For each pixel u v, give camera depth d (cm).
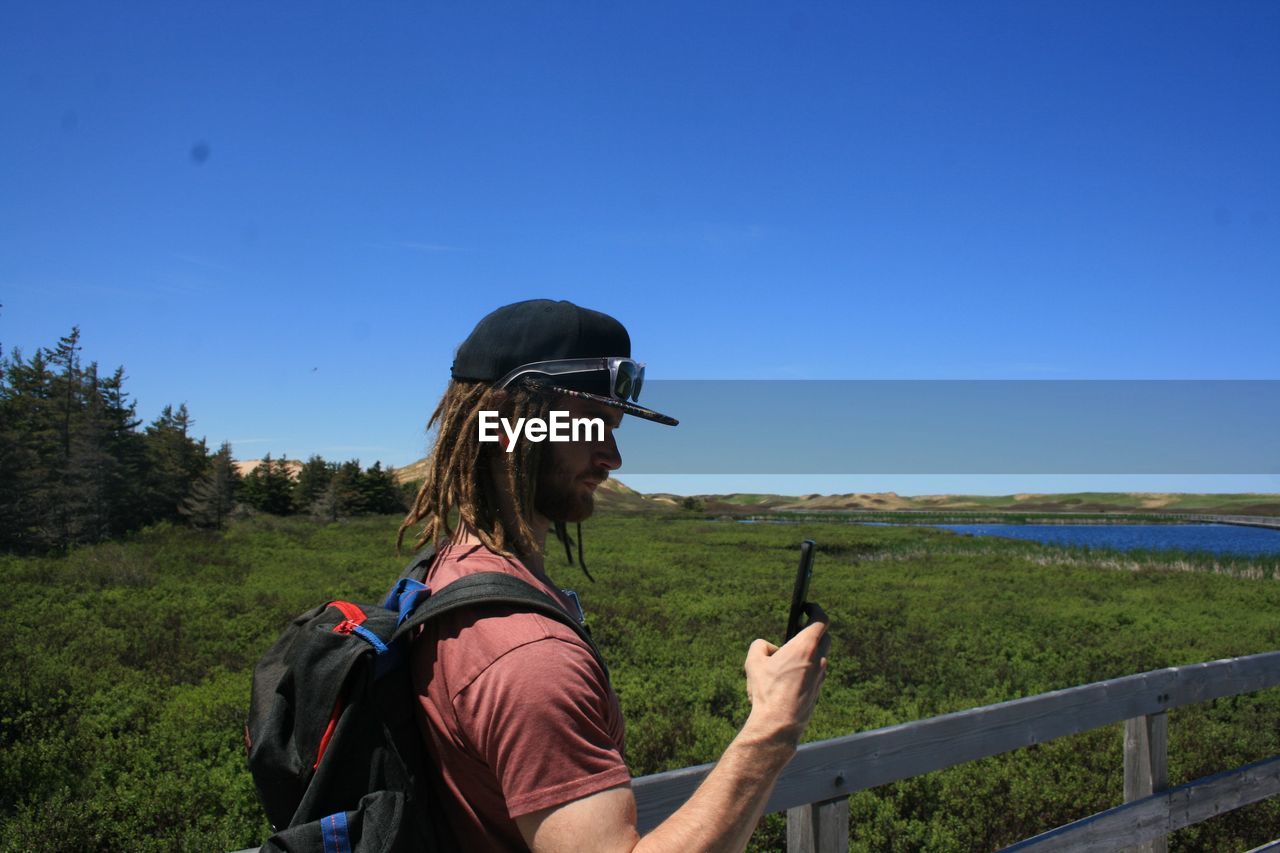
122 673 818
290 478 5916
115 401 3853
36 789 508
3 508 2661
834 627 1181
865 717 683
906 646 1042
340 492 5019
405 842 82
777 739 87
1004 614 1386
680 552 2714
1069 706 236
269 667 99
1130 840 247
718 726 632
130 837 443
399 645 91
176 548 2388
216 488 3778
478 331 105
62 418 3478
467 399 102
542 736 79
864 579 2022
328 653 88
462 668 84
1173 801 258
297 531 3250
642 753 575
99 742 590
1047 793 470
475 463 100
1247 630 1253
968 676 875
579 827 77
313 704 87
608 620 1188
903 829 443
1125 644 1091
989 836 447
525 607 88
